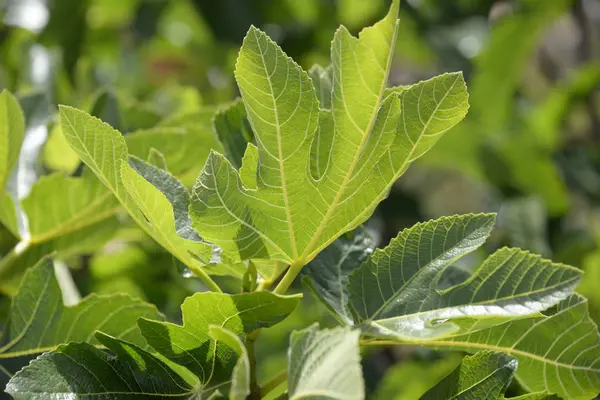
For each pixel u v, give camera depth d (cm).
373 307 93
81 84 205
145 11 231
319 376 81
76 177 115
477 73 233
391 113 91
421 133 91
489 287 92
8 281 115
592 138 244
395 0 89
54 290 101
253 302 89
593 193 231
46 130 119
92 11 237
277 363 166
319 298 96
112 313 101
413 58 256
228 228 91
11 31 204
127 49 236
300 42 226
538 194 230
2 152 110
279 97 89
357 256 100
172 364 92
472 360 93
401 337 90
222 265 95
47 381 89
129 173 88
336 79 91
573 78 234
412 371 167
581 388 95
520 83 269
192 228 93
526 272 91
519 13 225
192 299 89
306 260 93
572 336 95
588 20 240
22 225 114
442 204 316
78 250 119
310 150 90
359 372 78
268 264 95
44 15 203
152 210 89
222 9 221
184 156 114
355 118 91
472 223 94
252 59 89
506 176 231
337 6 229
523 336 95
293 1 229
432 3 240
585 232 224
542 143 231
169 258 143
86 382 89
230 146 101
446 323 90
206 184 90
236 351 87
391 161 91
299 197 91
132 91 225
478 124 235
